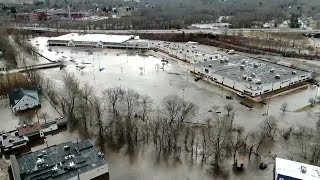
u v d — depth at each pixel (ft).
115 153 290.56
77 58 628.28
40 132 317.63
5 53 578.25
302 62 566.36
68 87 422.00
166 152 290.76
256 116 359.87
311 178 222.28
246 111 373.81
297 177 223.30
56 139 315.78
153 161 279.08
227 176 257.55
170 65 573.74
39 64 567.59
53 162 244.63
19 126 329.11
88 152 260.21
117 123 333.83
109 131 325.01
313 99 400.47
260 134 311.27
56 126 331.57
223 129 320.50
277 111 372.99
